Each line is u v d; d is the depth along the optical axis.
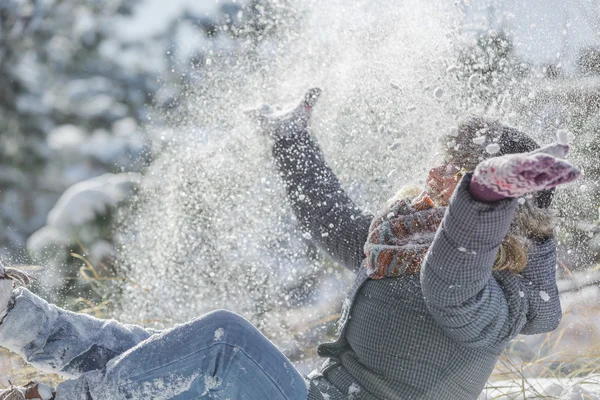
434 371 3.83
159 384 3.74
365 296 4.05
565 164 3.06
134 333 4.20
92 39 17.84
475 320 3.66
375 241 4.04
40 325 3.98
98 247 9.22
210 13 15.09
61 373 4.05
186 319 7.46
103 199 9.62
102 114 16.33
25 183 15.62
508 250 3.82
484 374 3.92
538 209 3.97
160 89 16.17
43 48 17.19
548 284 3.98
